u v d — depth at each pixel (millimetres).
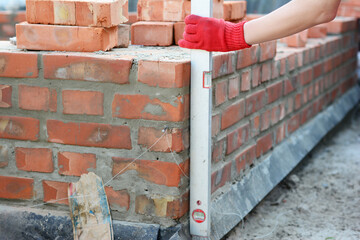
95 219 1958
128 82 1826
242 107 2330
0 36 4531
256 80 2463
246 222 2410
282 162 2863
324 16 1642
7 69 1930
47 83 1908
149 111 1829
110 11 1922
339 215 2570
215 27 1744
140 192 1908
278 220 2488
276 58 2758
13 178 2031
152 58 1829
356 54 4883
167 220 1898
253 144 2531
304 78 3266
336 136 4133
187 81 1823
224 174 2207
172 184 1863
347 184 3020
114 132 1883
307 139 3350
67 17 1936
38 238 1992
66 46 1951
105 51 1983
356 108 4863
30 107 1946
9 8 4836
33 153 1988
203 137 1858
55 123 1937
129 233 1910
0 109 1981
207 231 1928
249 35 1718
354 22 4590
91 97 1875
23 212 2021
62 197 1996
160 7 2340
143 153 1873
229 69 2137
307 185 2996
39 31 1952
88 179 1956
